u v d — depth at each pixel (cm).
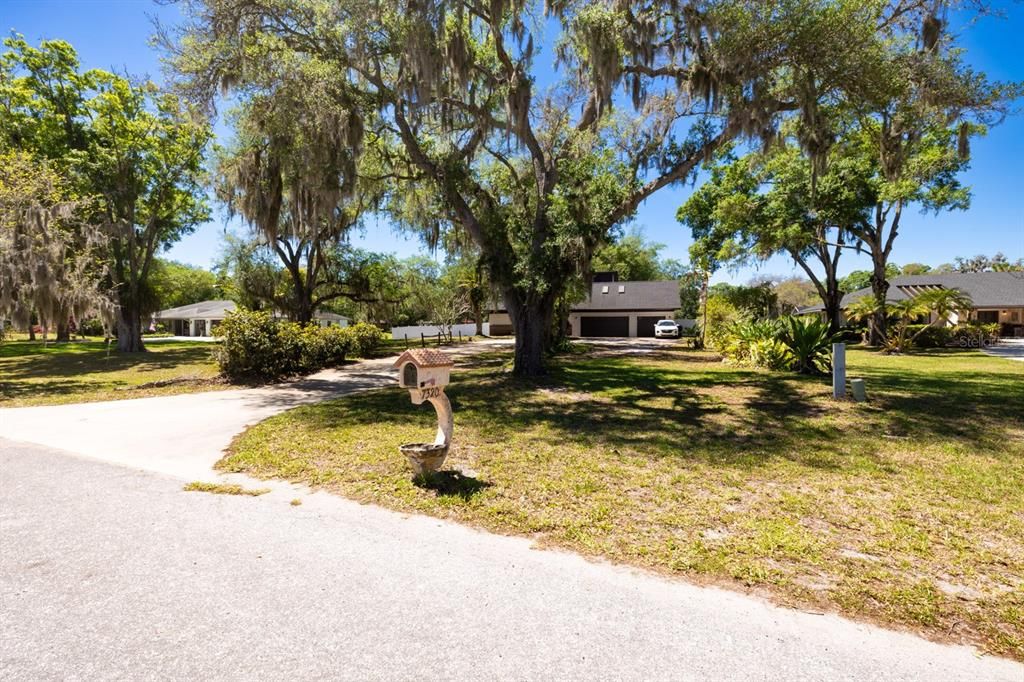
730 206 2388
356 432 709
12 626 253
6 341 3844
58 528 377
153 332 5559
